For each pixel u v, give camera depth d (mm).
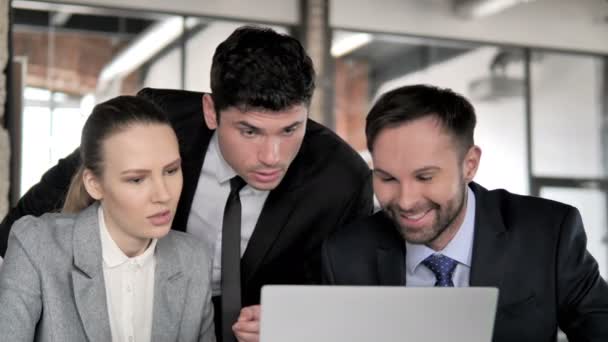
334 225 1993
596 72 7422
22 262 1510
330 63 6586
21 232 1542
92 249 1534
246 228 1979
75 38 6160
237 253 1855
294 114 1608
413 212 1449
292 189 1947
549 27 7281
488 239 1596
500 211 1648
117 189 1483
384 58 6785
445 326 1195
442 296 1179
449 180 1439
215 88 1637
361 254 1671
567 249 1587
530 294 1576
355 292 1157
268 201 1934
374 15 6750
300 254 1979
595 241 7305
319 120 6535
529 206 1652
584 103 7359
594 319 1552
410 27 6855
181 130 1972
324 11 6570
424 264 1628
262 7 6441
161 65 6293
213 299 1988
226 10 6359
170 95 2059
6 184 3830
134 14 6199
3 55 3809
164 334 1563
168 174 1502
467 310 1193
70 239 1542
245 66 1570
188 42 6301
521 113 7188
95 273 1524
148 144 1469
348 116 6648
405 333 1188
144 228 1497
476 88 7062
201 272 1639
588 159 7336
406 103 1428
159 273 1584
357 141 6668
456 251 1607
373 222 1709
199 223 1973
